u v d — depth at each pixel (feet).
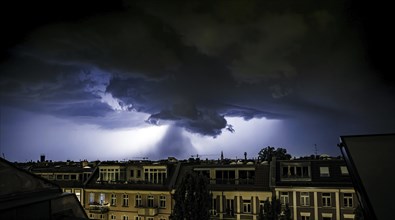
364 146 24.99
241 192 110.52
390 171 21.07
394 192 18.95
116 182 130.52
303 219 103.09
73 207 25.64
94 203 128.06
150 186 123.03
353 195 99.55
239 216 109.29
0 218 18.76
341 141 27.27
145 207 119.34
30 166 162.71
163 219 118.11
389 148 23.99
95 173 139.44
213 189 113.39
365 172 21.42
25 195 22.84
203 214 83.05
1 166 21.76
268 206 89.30
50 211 22.86
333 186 101.24
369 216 18.48
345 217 98.94
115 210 124.77
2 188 21.67
